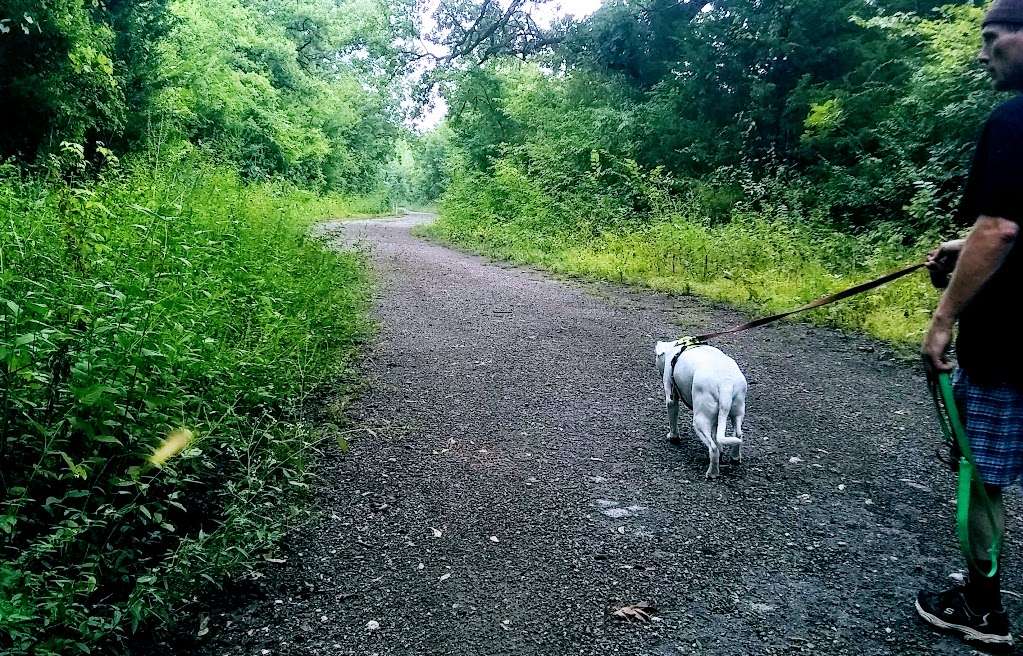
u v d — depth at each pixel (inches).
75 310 136.5
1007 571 133.2
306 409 203.0
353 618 116.8
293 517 141.9
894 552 140.4
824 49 633.0
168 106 612.1
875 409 226.1
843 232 511.5
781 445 194.1
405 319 337.1
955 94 461.7
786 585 128.7
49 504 111.0
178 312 164.6
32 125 428.8
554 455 183.6
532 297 413.4
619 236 589.6
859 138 554.9
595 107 807.7
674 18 792.9
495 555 136.6
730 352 295.7
